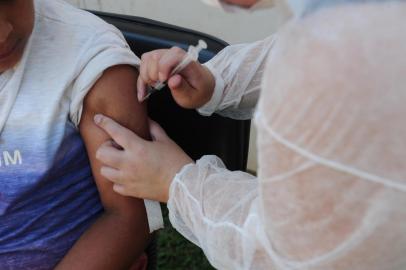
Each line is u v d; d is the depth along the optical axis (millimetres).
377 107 543
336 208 632
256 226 804
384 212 606
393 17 535
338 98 555
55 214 1238
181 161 1051
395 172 574
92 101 1130
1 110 1122
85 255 1205
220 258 922
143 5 2230
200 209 926
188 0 2090
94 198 1285
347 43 542
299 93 578
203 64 1235
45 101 1120
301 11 570
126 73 1133
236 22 2021
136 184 1062
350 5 553
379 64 532
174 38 1329
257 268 863
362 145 569
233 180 937
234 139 1329
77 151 1208
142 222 1236
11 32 1022
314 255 709
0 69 1081
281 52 600
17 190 1179
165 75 1038
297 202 662
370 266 684
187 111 1340
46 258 1261
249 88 1189
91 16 1189
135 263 1321
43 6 1149
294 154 619
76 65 1108
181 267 2154
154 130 1188
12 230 1229
